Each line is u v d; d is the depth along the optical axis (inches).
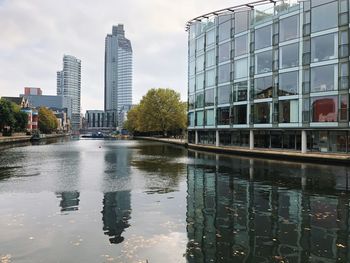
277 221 434.3
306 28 1398.9
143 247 341.1
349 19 1256.8
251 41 1670.8
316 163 1178.6
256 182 744.3
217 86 1908.2
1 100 3280.0
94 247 339.9
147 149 2123.5
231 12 1800.0
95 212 476.4
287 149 1485.0
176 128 3823.8
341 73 1277.1
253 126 1638.8
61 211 481.7
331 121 1302.9
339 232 390.3
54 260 308.0
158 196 593.0
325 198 574.2
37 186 697.6
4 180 784.9
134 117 5236.2
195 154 1640.0
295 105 1437.0
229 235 378.9
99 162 1246.3
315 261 310.5
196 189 659.4
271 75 1555.1
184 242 355.9
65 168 1045.8
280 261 310.3
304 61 1402.6
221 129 1852.9
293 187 679.7
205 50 2034.9
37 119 5826.8
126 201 550.6
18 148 2320.4
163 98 3656.5
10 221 428.5
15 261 305.7
